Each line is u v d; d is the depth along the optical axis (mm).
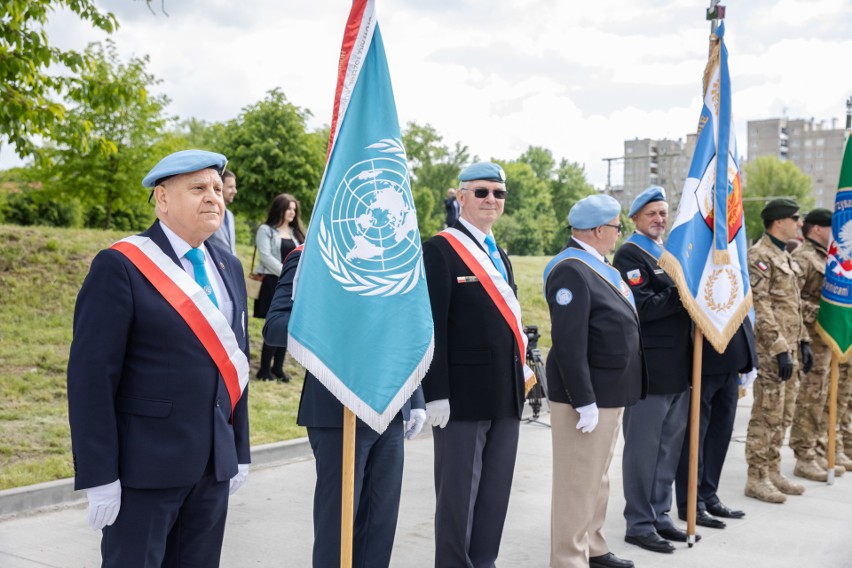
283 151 24641
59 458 5973
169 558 2975
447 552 4121
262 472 6480
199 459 2814
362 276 3258
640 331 4887
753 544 5180
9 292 9750
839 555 5004
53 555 4516
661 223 5348
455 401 4066
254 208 24625
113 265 2736
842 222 6805
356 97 3318
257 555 4723
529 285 18188
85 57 8406
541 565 4754
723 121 5348
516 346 4195
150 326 2760
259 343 9734
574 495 4363
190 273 2918
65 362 8203
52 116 8039
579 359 4266
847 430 7574
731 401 5703
